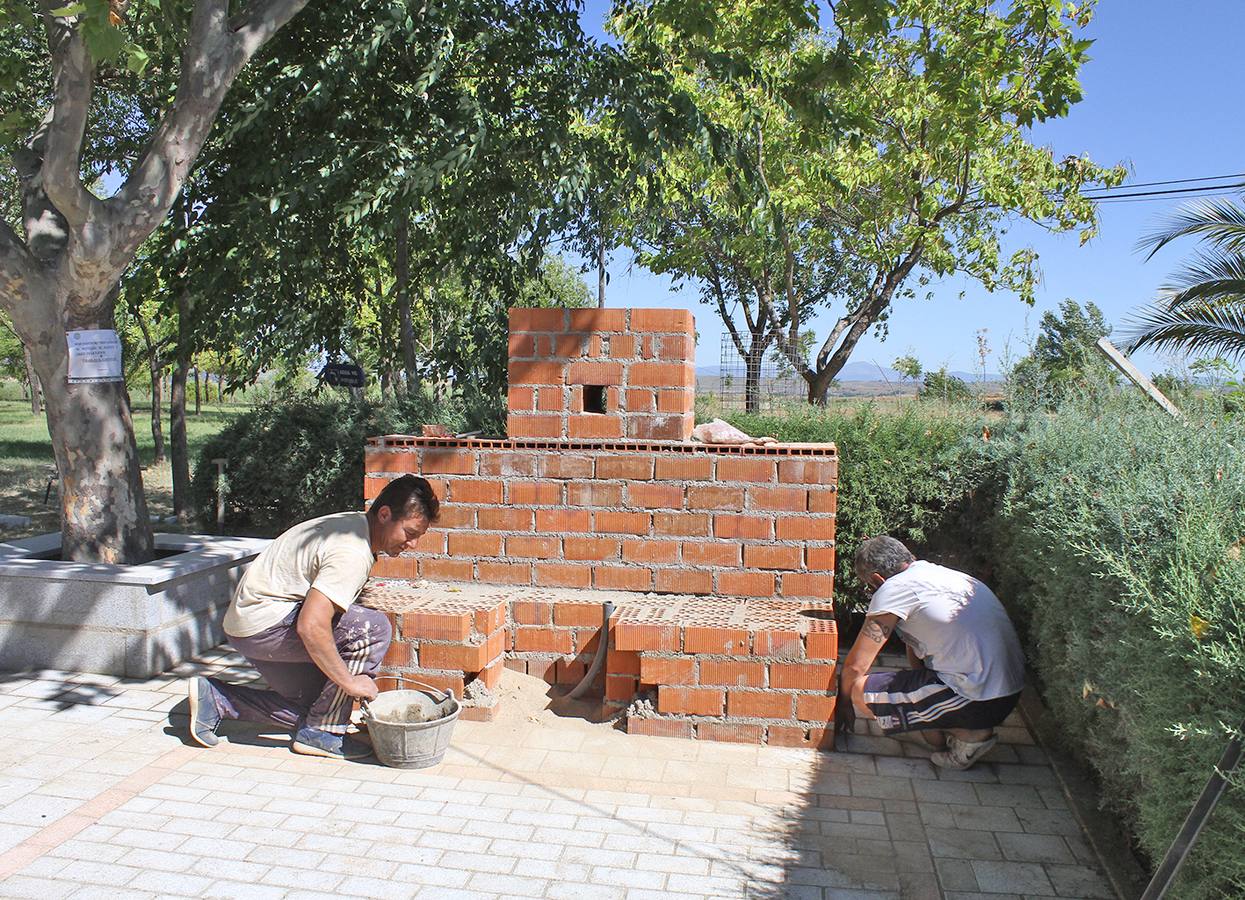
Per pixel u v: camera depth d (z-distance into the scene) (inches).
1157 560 132.1
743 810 171.0
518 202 374.6
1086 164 629.0
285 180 344.8
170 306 373.7
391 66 371.2
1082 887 145.6
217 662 245.1
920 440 273.1
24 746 191.8
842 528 268.7
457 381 378.6
